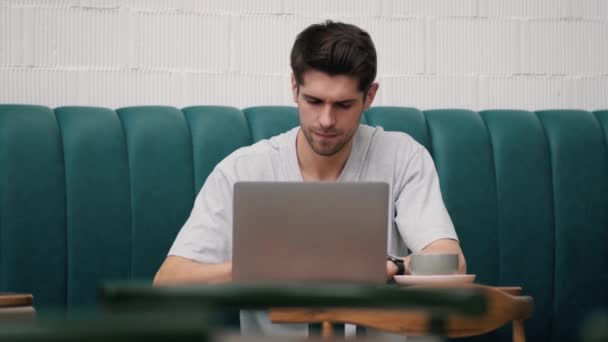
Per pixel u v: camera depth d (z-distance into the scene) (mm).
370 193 2516
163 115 3908
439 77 4422
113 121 3848
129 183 3787
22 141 3670
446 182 4027
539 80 4520
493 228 4043
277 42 4273
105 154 3775
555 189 4172
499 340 4004
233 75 4227
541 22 4520
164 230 3785
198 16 4188
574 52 4547
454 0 4434
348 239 2516
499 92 4488
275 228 2521
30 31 4008
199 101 4191
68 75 4051
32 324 933
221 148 3893
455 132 4094
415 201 3471
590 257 4160
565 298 4117
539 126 4230
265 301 1247
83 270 3680
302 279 2518
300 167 3527
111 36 4098
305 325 3285
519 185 4109
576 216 4160
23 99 3998
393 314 2273
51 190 3676
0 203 3605
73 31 4055
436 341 1384
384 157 3543
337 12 4328
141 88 4133
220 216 3432
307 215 2521
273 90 4270
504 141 4141
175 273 3254
